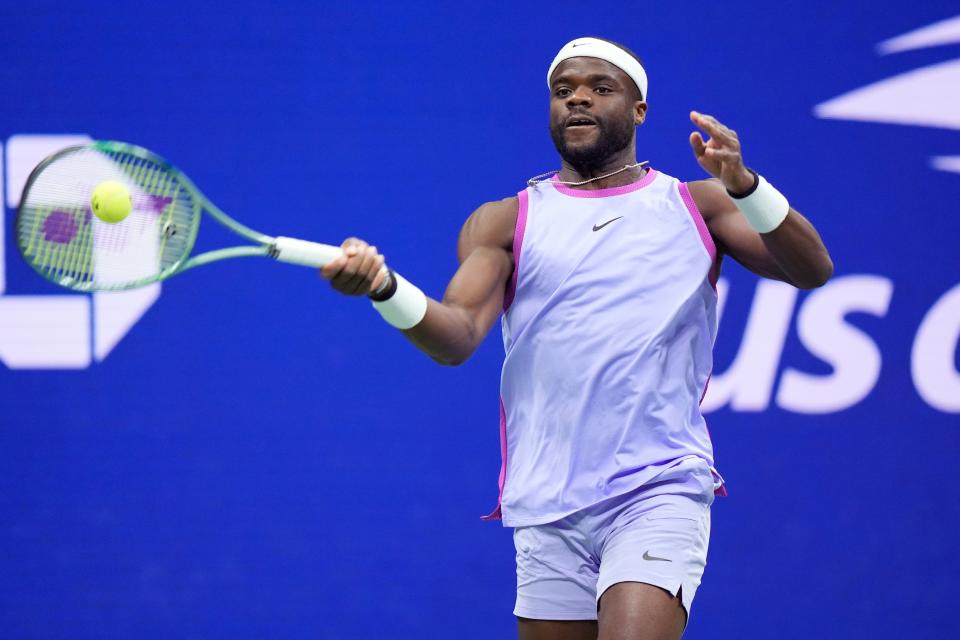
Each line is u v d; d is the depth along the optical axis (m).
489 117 16.97
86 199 9.51
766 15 17.16
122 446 16.41
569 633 10.80
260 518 16.53
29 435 16.30
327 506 16.59
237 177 16.67
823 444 16.92
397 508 16.66
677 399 10.54
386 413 16.69
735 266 16.89
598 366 10.41
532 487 10.70
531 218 10.98
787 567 16.84
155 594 16.39
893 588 16.92
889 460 16.97
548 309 10.69
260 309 16.61
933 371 17.03
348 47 16.86
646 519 10.20
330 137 16.80
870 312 17.02
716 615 16.77
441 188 16.88
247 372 16.56
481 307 10.48
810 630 16.84
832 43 17.19
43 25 16.52
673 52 17.08
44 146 16.48
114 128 16.58
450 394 16.77
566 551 10.73
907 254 17.09
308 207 16.73
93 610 16.33
